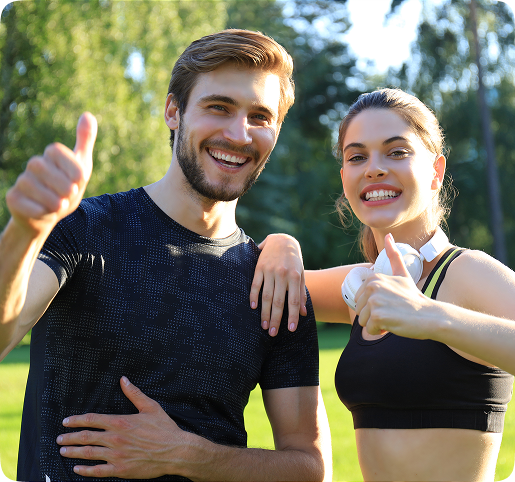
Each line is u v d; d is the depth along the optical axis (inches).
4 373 417.4
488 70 841.5
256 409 273.1
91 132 61.6
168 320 83.8
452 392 78.7
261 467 85.0
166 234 87.9
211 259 90.0
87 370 80.7
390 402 81.2
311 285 112.5
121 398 80.9
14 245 60.8
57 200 58.0
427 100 837.2
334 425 237.5
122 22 524.4
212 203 89.4
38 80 511.2
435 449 79.0
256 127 89.0
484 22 843.4
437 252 87.2
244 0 1017.5
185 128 88.4
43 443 79.7
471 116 832.3
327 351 528.4
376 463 83.0
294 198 1018.1
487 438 79.7
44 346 82.4
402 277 70.7
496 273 78.9
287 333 93.7
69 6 498.6
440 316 66.5
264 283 92.8
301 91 1060.5
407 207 89.2
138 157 510.0
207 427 84.5
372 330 68.8
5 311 63.3
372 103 92.3
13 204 57.9
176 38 550.0
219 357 85.9
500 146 877.2
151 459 78.2
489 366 79.0
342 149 98.0
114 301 81.8
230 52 86.2
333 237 1019.9
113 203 88.1
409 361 80.0
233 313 89.0
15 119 517.0
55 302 82.1
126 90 515.5
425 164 90.7
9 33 520.7
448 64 832.9
